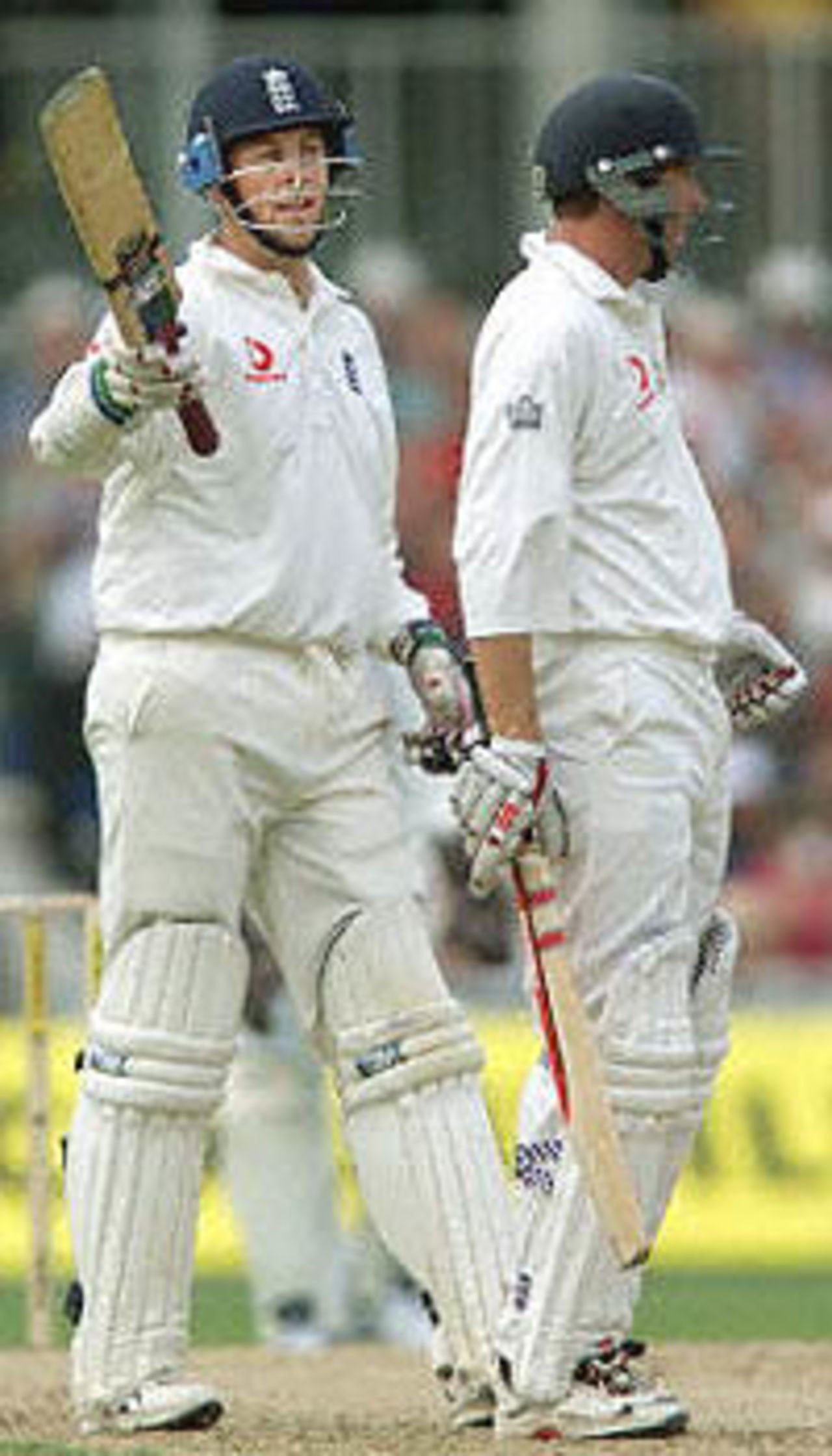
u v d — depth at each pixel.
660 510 25.02
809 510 59.34
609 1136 24.30
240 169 25.56
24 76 58.00
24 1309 39.19
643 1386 25.52
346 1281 36.31
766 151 59.81
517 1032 45.38
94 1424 26.28
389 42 58.41
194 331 25.31
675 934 25.02
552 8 59.03
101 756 26.14
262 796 25.97
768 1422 27.16
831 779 57.56
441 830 39.97
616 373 24.78
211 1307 41.28
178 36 57.81
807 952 55.84
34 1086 33.97
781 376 60.12
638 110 24.83
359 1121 26.28
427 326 58.72
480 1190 26.03
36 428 25.62
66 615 58.03
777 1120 47.75
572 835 24.84
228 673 25.64
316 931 26.22
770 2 64.12
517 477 24.34
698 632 25.03
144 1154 26.19
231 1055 26.41
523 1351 25.31
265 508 25.59
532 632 24.39
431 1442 25.50
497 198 58.66
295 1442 25.70
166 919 26.08
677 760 24.97
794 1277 44.44
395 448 26.70
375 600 26.25
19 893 56.53
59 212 58.47
